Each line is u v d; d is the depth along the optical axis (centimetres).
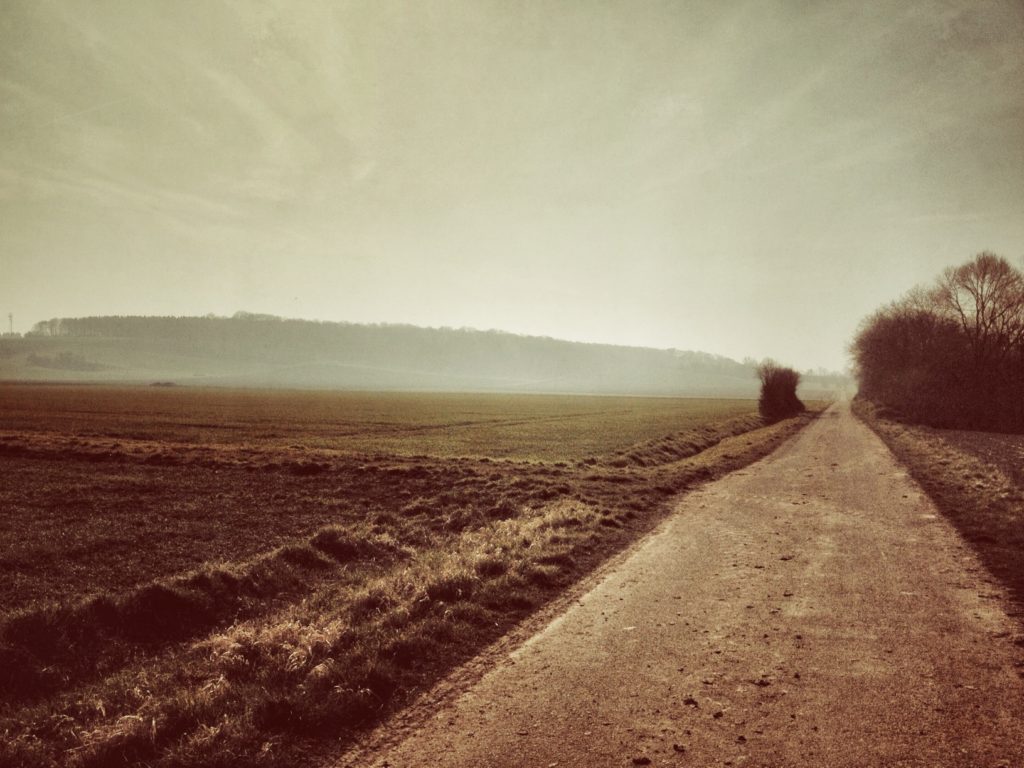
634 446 3070
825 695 589
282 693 604
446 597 909
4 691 655
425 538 1357
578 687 624
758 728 533
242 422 5169
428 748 520
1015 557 1041
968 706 559
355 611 851
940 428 4625
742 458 2734
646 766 481
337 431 4441
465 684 641
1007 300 5278
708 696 596
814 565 1052
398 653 705
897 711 554
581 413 7056
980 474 1920
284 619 848
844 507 1573
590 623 812
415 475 2117
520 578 988
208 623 871
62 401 7994
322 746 531
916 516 1423
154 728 536
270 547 1259
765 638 739
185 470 2273
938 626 759
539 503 1697
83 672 709
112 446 2830
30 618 765
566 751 506
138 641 802
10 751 513
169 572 1082
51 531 1362
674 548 1209
